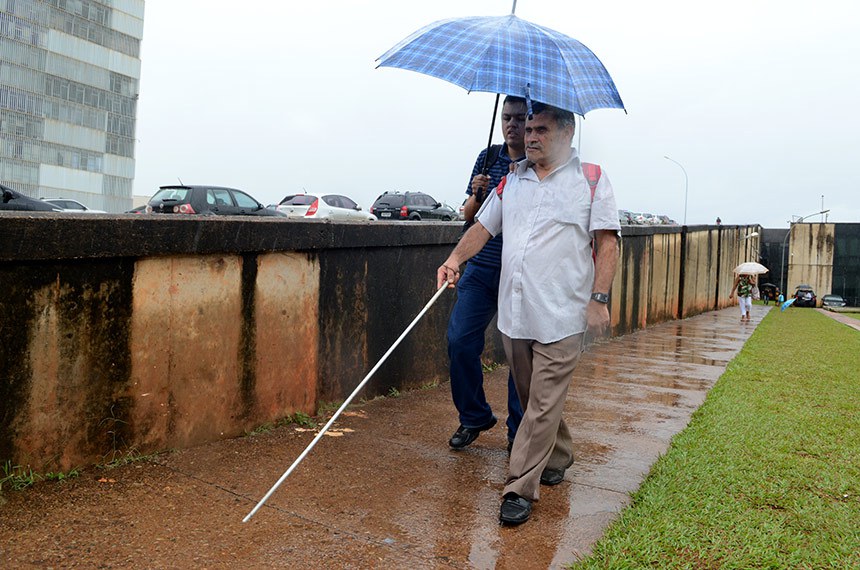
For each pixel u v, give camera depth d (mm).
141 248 3506
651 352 9484
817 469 4066
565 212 3314
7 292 3031
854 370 8508
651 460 4230
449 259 3604
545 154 3338
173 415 3820
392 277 5594
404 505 3348
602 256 3381
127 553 2676
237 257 4125
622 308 11789
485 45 3348
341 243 4895
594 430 4914
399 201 29391
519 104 3781
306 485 3516
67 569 2523
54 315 3215
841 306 59781
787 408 5805
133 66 66000
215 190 19375
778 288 63688
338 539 2930
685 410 5664
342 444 4246
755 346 11078
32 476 3188
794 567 2799
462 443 4273
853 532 3150
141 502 3154
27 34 56031
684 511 3342
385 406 5277
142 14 66562
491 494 3562
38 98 57156
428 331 6105
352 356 5188
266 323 4363
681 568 2760
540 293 3293
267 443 4137
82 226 3221
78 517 2945
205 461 3742
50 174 58531
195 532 2898
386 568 2703
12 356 3074
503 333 3473
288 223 4395
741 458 4234
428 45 3441
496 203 3637
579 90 3330
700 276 19953
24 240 3006
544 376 3293
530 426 3295
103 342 3436
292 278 4539
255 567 2639
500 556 2857
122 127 65250
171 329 3764
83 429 3393
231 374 4145
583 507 3428
